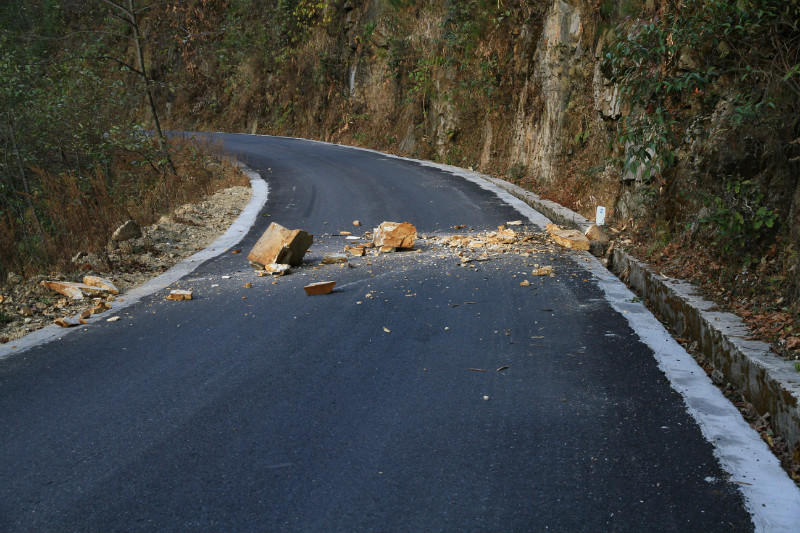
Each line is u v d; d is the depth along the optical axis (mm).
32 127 16078
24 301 7410
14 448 3980
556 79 15133
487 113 20125
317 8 34062
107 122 18016
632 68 8070
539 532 3045
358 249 9586
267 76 38062
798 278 5391
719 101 7621
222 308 7012
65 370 5301
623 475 3504
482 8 20000
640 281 7488
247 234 11586
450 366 5148
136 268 9195
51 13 32312
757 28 6680
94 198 12789
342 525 3137
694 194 7664
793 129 6301
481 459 3707
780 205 6344
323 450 3857
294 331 6121
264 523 3164
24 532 3131
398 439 3969
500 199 14117
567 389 4641
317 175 18922
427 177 17734
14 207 15055
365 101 29781
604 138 12125
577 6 14312
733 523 3072
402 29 26547
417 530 3086
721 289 6188
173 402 4594
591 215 11273
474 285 7539
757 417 4258
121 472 3666
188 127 42031
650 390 4578
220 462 3748
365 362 5281
